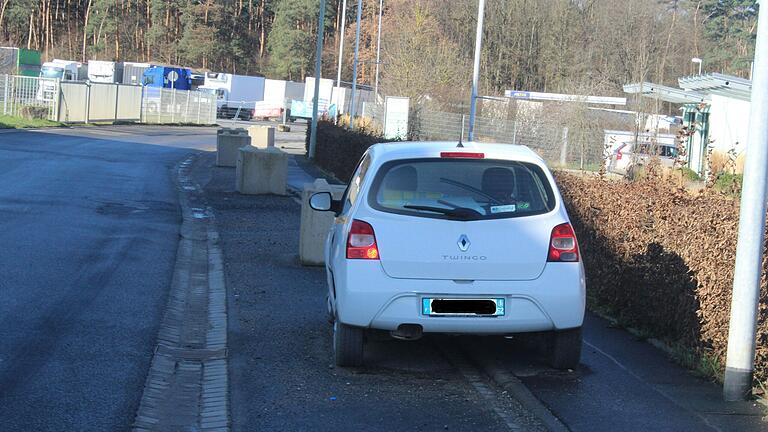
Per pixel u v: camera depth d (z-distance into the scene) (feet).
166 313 26.61
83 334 23.39
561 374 20.81
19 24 310.24
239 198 61.26
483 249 19.54
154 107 175.94
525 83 199.82
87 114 144.66
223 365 21.62
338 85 150.30
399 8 227.40
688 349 21.71
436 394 19.30
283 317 26.81
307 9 297.94
